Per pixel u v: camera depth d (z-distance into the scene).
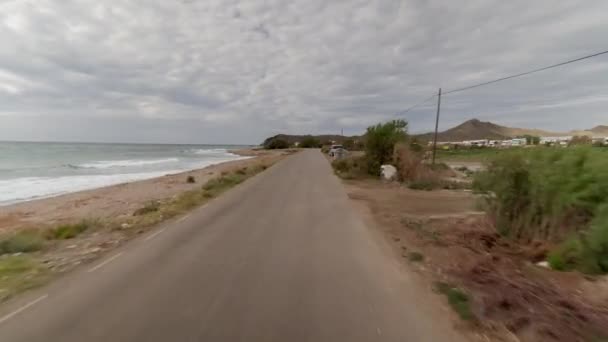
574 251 5.01
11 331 2.99
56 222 9.68
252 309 3.40
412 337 2.88
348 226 7.41
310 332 2.96
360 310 3.39
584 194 5.11
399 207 10.17
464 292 3.85
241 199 11.39
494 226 7.20
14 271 4.61
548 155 6.07
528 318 3.25
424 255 5.38
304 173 21.72
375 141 20.16
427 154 19.64
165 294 3.79
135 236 6.66
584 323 3.19
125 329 3.01
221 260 5.03
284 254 5.34
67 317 3.24
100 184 20.84
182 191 16.52
